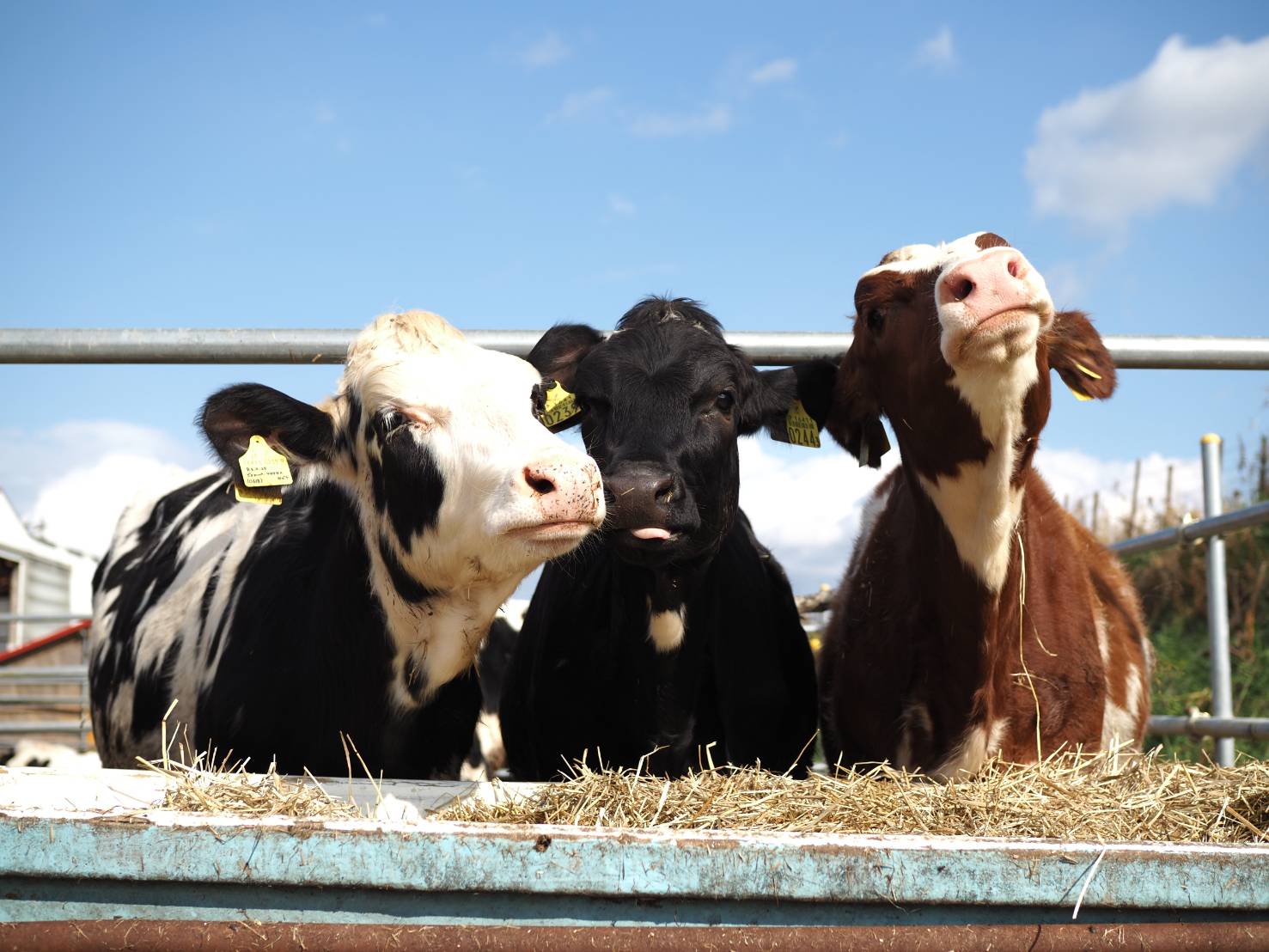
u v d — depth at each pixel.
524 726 4.82
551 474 3.32
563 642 4.52
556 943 1.96
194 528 5.09
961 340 3.20
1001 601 3.81
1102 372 4.05
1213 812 2.66
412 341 3.73
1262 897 2.10
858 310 3.86
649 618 4.21
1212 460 6.13
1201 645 10.94
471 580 3.60
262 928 1.97
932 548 3.84
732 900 2.04
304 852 2.02
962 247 3.64
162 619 4.70
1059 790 2.79
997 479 3.60
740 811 2.53
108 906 2.04
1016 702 3.96
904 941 1.99
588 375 4.19
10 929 1.95
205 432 3.69
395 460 3.57
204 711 4.12
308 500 4.35
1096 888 2.08
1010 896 2.07
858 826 2.49
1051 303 3.20
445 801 2.76
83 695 10.44
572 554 4.53
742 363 4.39
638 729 4.36
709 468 4.11
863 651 4.26
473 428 3.49
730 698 4.51
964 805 2.58
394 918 2.03
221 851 2.02
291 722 3.89
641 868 2.03
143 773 2.75
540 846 2.03
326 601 3.84
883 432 4.45
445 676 3.79
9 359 4.27
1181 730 5.92
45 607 22.38
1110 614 4.59
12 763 10.91
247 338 4.29
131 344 4.27
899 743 4.08
